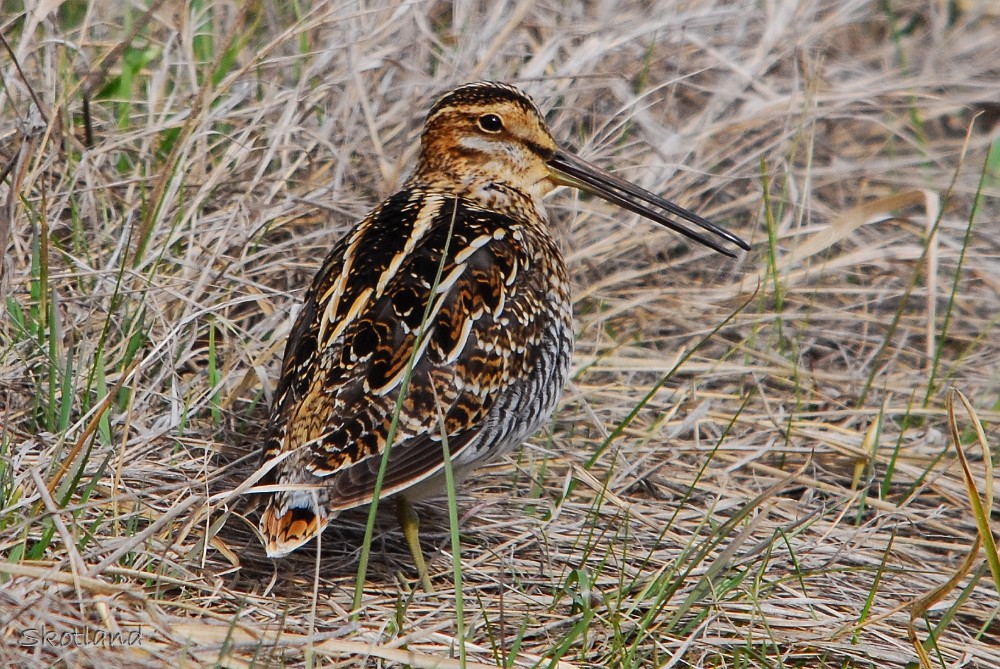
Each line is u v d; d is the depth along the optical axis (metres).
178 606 7.84
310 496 8.02
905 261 13.02
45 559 8.03
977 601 9.14
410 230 9.02
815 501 10.34
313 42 12.78
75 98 11.90
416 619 8.44
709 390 11.63
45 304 9.68
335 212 11.63
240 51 12.77
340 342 8.38
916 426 11.35
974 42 15.90
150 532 7.86
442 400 8.33
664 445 10.64
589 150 12.51
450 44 13.31
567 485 9.77
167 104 11.77
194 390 10.17
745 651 8.01
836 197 13.84
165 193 10.96
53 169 11.30
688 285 12.62
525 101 10.22
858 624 8.38
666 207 10.48
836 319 12.44
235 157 11.36
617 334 12.09
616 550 9.34
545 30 13.58
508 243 9.07
